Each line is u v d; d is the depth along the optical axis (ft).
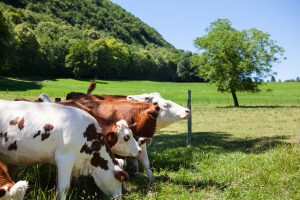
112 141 22.94
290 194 23.09
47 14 534.78
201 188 25.27
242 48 126.41
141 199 22.63
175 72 438.81
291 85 301.02
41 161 20.30
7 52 195.52
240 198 22.59
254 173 27.61
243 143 47.93
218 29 129.49
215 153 37.96
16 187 13.62
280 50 128.06
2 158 20.51
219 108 113.19
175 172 30.17
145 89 243.81
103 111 26.27
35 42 287.48
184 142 48.16
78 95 32.86
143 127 26.18
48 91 178.50
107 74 384.27
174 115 30.14
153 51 527.40
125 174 20.90
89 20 597.11
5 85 192.34
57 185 19.57
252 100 158.10
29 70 299.17
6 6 428.56
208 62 128.88
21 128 19.71
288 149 34.50
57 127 19.56
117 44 393.70
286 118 81.51
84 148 20.06
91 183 23.94
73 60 341.41
